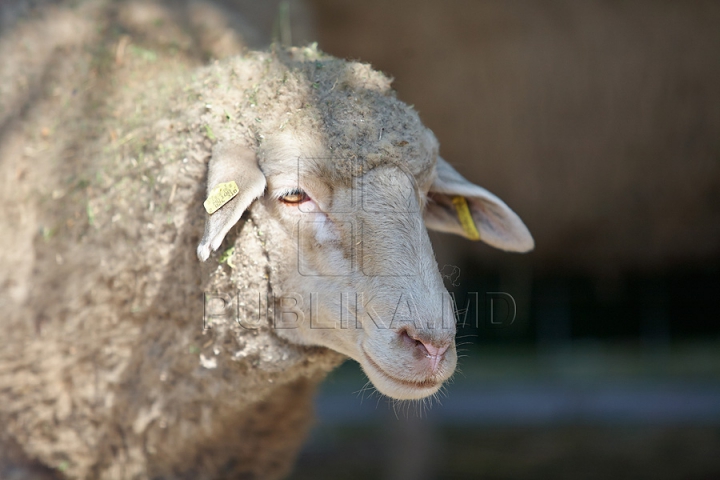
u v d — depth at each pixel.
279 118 3.23
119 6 4.75
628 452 7.51
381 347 3.04
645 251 9.59
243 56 3.69
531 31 8.27
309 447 8.14
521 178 8.85
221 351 3.46
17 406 3.80
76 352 3.71
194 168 3.39
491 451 7.71
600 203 9.11
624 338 10.53
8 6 4.86
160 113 3.66
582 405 8.57
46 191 3.92
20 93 4.30
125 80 4.14
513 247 3.90
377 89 3.33
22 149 4.08
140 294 3.59
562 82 8.48
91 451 3.81
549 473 7.12
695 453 7.38
